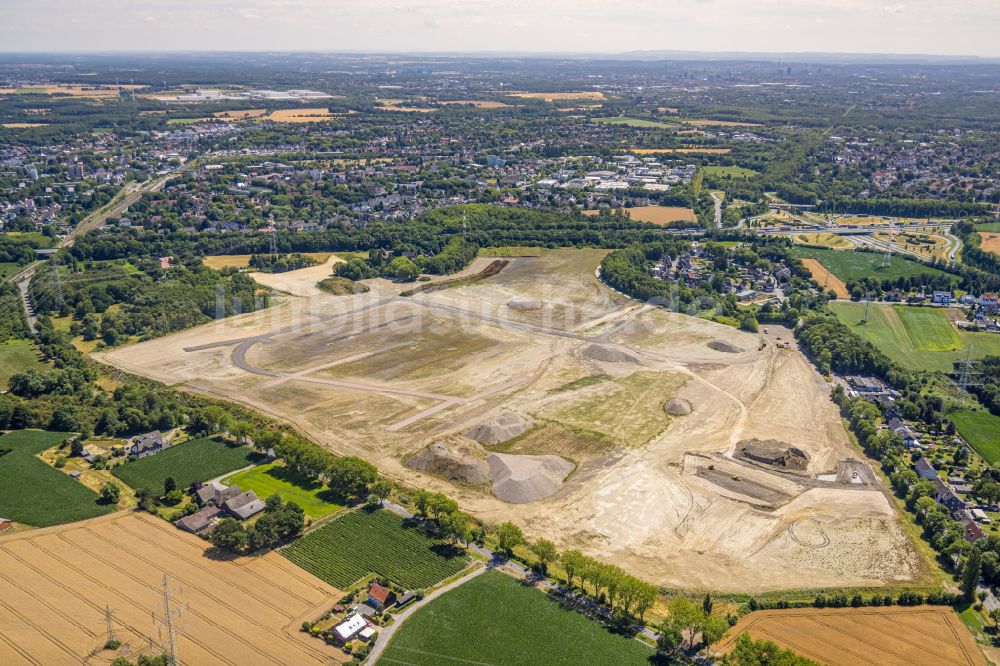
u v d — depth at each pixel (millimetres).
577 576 186750
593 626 170250
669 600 179375
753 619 173625
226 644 160750
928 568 192000
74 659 155375
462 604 175875
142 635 162375
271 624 167375
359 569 187875
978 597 181500
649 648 164125
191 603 173250
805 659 152125
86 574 182500
